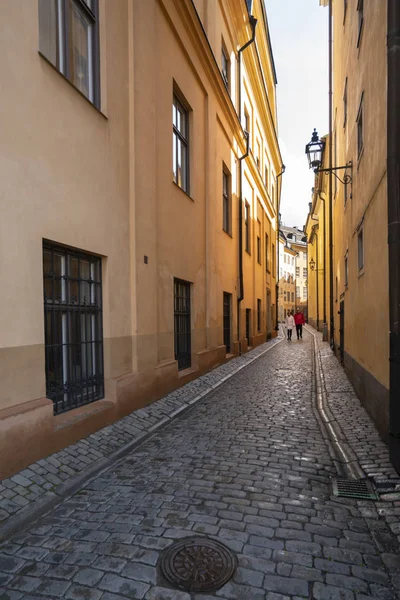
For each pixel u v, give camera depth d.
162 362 7.75
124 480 4.11
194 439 5.50
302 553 2.86
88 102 5.25
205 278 11.04
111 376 5.78
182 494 3.79
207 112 10.94
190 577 2.58
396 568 2.71
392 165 4.18
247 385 9.62
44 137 4.39
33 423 4.01
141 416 6.20
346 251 9.73
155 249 7.24
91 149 5.32
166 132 8.12
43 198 4.36
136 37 6.62
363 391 6.86
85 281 5.38
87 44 5.54
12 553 2.85
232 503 3.61
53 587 2.50
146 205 6.86
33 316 4.16
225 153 13.21
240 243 15.21
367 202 6.12
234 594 2.43
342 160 10.91
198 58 10.05
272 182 27.30
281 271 59.47
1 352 3.76
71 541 2.99
